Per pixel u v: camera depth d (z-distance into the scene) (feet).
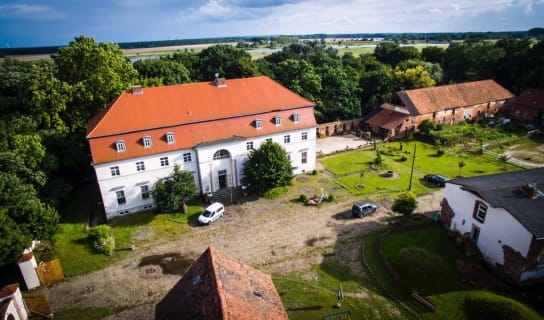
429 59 373.61
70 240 128.57
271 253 120.98
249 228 135.95
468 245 114.73
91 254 121.39
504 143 219.20
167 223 139.85
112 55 184.34
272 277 109.19
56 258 118.62
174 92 156.35
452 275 104.83
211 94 161.48
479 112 265.95
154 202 150.71
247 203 154.10
